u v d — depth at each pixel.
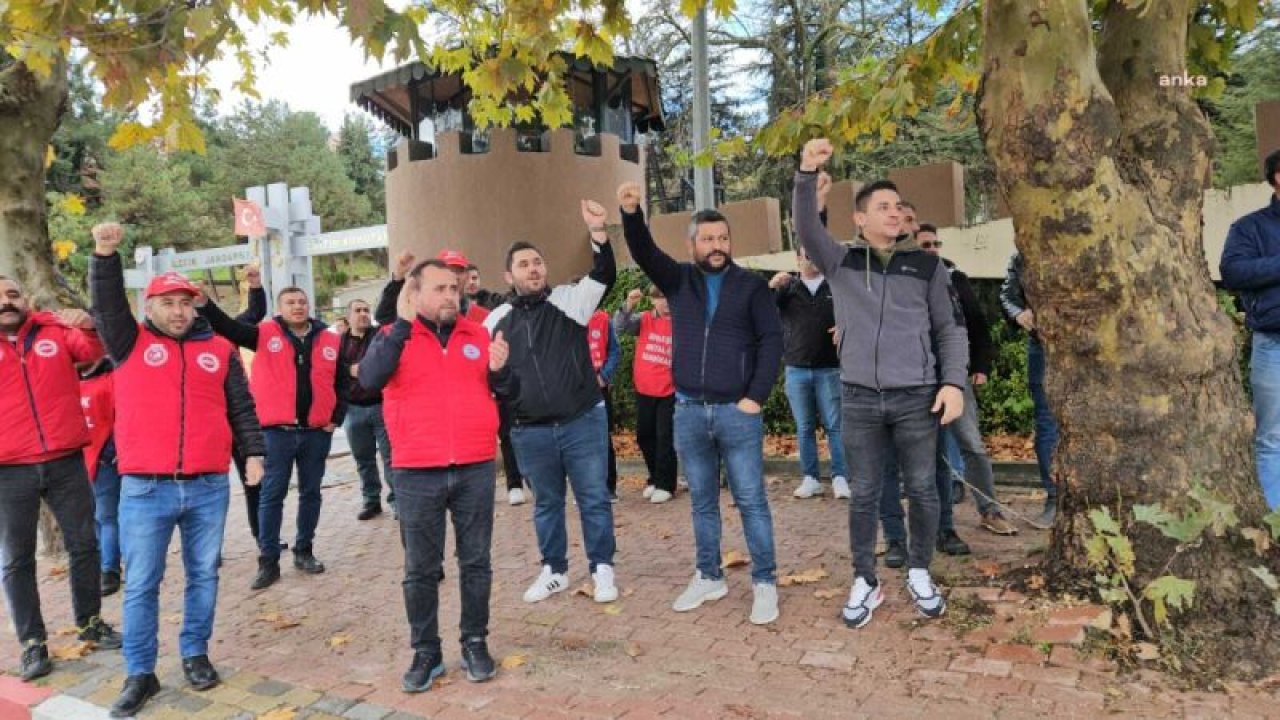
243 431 4.30
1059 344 3.85
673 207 17.69
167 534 3.97
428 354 3.74
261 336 5.50
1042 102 3.55
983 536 5.24
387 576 5.52
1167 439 3.62
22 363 4.34
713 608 4.44
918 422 4.00
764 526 4.25
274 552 5.50
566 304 4.71
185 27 3.88
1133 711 3.09
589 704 3.46
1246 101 13.56
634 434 9.56
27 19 3.83
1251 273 4.20
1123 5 3.93
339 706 3.60
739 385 4.23
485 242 10.93
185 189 38.06
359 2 3.39
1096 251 3.60
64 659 4.41
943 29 5.23
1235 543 3.56
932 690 3.36
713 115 22.91
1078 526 3.88
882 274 4.04
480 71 5.30
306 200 19.30
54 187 33.38
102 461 5.48
